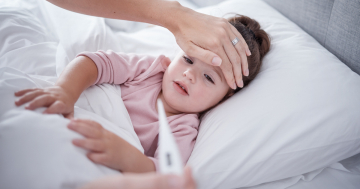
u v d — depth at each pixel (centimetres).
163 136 34
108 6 76
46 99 58
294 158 75
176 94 92
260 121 79
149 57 103
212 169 72
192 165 74
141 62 99
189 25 75
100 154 54
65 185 45
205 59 75
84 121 56
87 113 68
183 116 94
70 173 46
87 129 54
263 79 93
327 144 76
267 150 74
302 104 81
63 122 54
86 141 52
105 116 76
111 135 59
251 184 77
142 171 63
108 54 88
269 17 121
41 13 119
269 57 102
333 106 80
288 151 75
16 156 47
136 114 91
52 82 77
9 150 47
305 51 98
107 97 81
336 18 100
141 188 34
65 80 70
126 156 60
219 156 73
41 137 49
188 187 31
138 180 35
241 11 124
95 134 55
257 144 74
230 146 75
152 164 67
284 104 81
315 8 110
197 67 91
